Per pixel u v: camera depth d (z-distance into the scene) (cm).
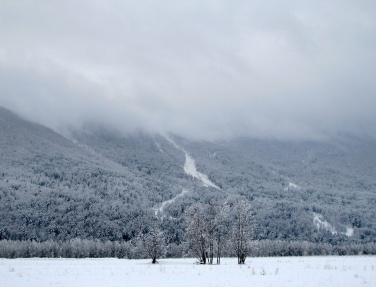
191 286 2578
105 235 19812
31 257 12838
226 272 3750
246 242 6619
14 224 19775
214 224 7256
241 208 6762
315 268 4253
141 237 9688
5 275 3688
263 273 3403
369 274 3172
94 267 5388
